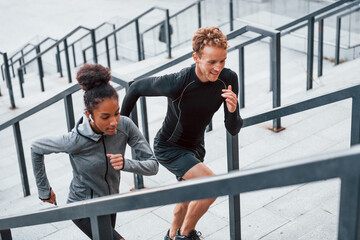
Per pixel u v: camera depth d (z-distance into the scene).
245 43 5.73
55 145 2.46
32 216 2.19
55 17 17.72
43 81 11.53
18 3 19.84
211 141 4.85
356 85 2.44
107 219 1.92
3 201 4.97
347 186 1.12
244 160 4.30
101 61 13.27
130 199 1.72
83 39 13.65
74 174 2.63
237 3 10.94
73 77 11.82
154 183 4.18
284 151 4.39
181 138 2.80
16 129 4.56
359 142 2.51
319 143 4.45
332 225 3.15
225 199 3.66
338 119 4.86
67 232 3.60
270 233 3.17
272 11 10.27
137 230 3.45
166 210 3.65
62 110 9.12
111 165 2.55
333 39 8.99
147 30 11.33
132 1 18.41
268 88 8.18
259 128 4.85
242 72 5.94
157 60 9.73
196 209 2.79
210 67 2.44
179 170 2.79
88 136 2.41
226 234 3.25
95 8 18.16
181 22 11.65
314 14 5.76
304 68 8.99
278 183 1.28
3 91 11.42
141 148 2.59
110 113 2.28
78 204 1.93
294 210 3.39
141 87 2.73
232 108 2.47
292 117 5.00
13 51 14.70
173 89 2.61
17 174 5.79
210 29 2.42
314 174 1.18
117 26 12.98
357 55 8.62
